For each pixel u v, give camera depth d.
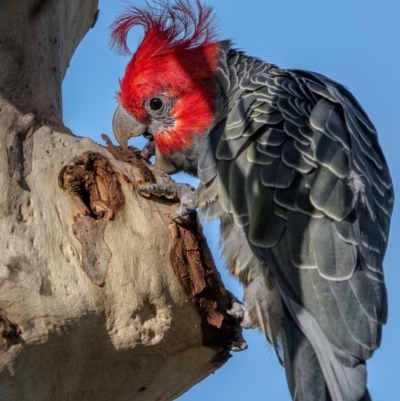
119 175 9.33
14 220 8.66
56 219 8.80
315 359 8.27
